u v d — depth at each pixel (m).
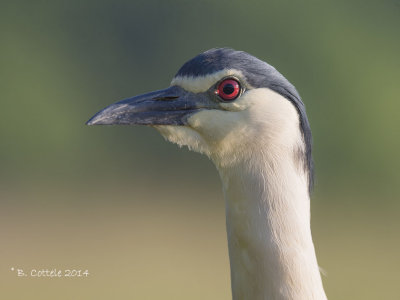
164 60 23.56
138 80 23.64
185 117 5.66
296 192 5.43
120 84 23.73
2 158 22.56
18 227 19.75
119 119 5.79
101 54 23.91
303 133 5.54
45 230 19.56
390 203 22.12
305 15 23.70
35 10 23.97
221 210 21.22
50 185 22.48
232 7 23.59
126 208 21.12
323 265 17.23
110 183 22.52
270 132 5.42
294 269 5.34
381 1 24.03
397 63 23.72
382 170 22.69
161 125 5.75
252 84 5.43
